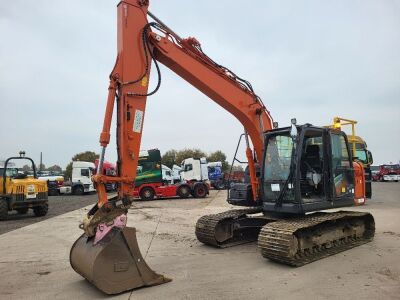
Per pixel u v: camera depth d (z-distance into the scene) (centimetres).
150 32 684
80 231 1141
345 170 841
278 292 534
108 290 531
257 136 842
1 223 1397
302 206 728
